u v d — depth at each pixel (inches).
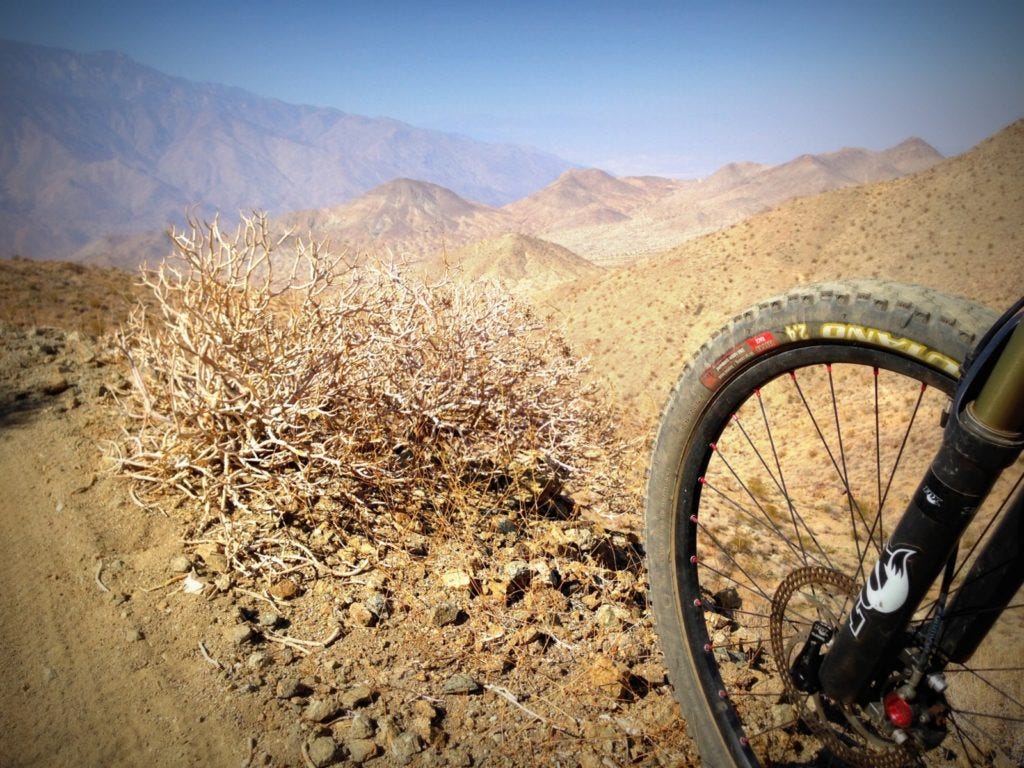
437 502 148.0
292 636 112.8
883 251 4092.0
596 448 208.1
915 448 657.0
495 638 116.5
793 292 68.1
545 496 171.8
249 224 144.4
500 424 162.7
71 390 193.9
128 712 95.7
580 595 134.2
